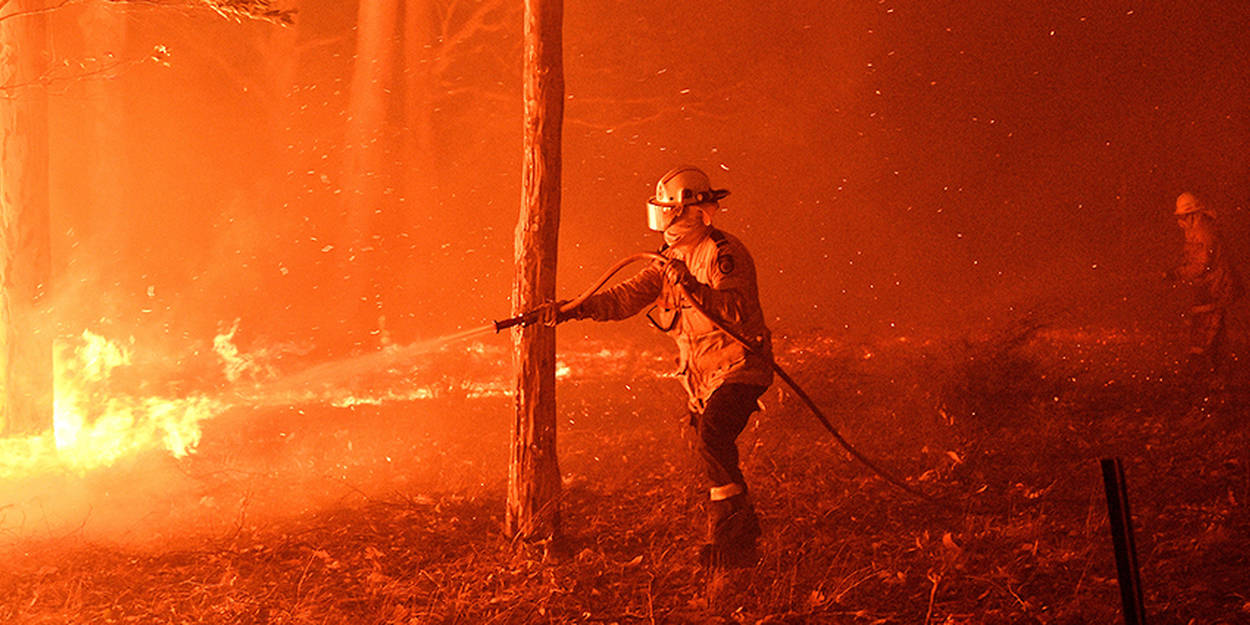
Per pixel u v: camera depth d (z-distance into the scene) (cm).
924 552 607
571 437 1028
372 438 1048
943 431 911
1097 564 573
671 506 732
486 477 860
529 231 634
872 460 848
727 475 607
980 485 757
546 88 627
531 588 581
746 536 605
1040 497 717
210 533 713
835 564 591
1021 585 549
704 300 600
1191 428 909
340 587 600
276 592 593
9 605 587
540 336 636
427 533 700
